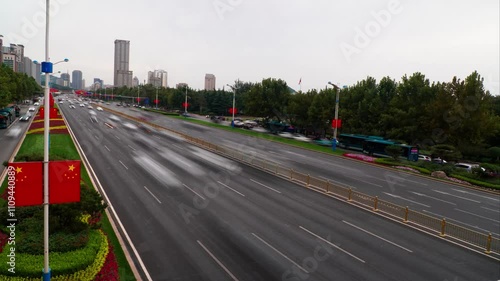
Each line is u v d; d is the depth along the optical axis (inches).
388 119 1902.1
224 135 2287.2
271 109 2945.4
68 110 3595.0
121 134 2010.3
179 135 2059.5
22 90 3513.8
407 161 1593.3
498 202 1024.9
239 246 613.3
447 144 1705.2
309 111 2529.5
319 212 821.2
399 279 525.0
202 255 573.9
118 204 808.9
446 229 722.2
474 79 1606.8
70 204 534.0
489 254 631.8
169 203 834.2
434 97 1822.1
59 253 486.9
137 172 1122.7
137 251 580.1
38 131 1850.4
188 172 1160.2
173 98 4493.1
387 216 816.9
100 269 491.8
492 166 1344.7
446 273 551.2
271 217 768.9
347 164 1494.8
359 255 600.1
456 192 1120.2
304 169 1314.0
